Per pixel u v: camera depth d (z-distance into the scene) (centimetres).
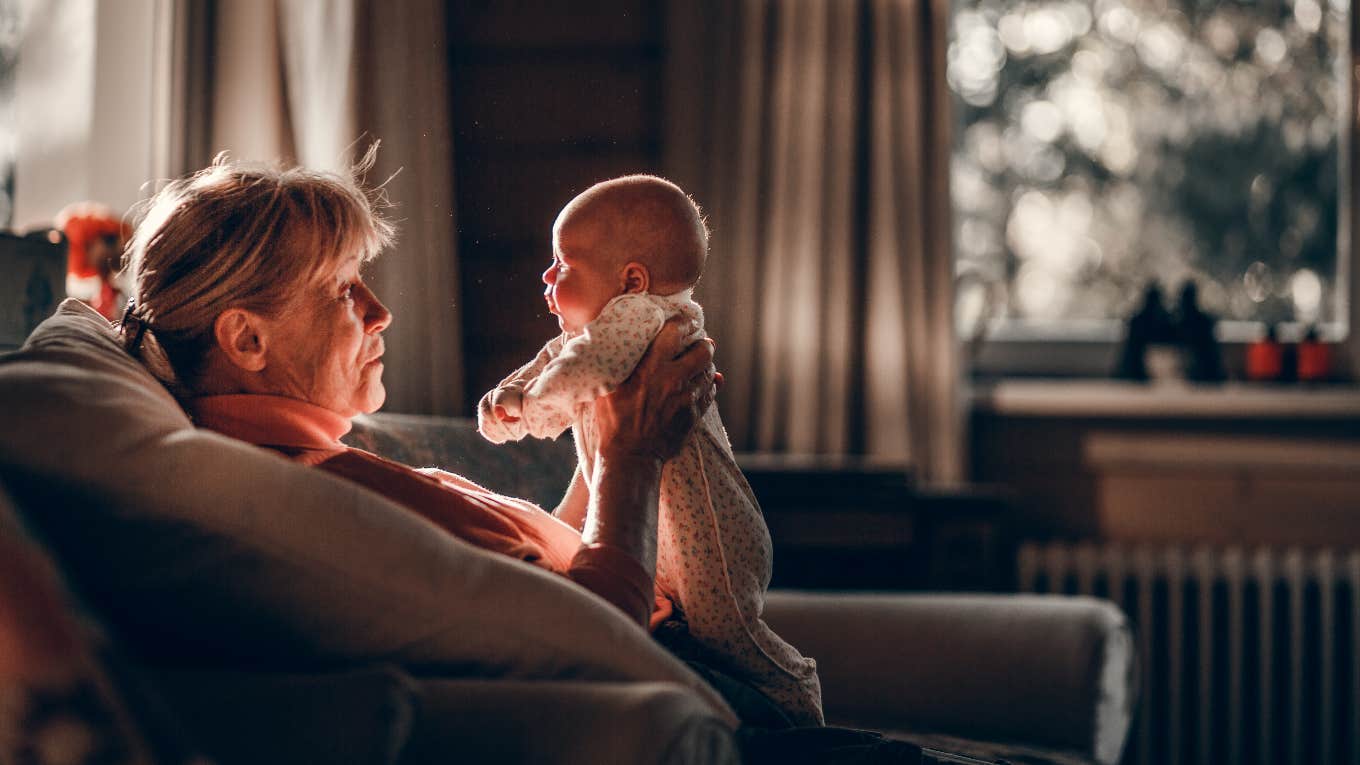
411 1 288
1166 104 331
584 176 296
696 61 295
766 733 115
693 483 129
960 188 334
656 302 129
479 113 296
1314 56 328
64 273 180
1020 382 317
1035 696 196
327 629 100
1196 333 310
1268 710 288
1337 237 325
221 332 125
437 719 94
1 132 288
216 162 145
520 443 190
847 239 293
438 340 284
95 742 69
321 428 129
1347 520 302
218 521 97
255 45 286
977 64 334
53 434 95
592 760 91
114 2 282
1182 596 294
